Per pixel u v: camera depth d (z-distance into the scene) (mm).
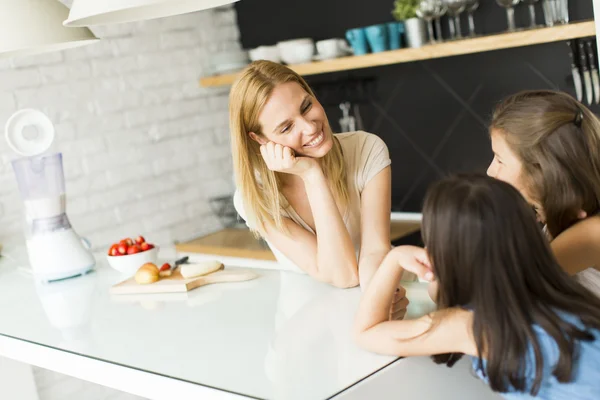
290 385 1337
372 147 2074
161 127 3926
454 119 3627
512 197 1230
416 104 3740
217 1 1663
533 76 3357
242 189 1961
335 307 1740
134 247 2414
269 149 1846
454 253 1235
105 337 1779
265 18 4188
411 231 3516
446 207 1240
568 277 1257
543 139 1503
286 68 1862
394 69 3781
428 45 3291
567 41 3184
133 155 3803
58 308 2107
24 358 1858
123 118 3764
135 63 3814
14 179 3400
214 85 4012
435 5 3248
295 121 1818
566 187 1500
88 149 3629
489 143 3533
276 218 1972
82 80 3617
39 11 1940
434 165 3740
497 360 1222
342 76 3957
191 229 4055
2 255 3047
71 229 2486
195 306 1917
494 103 3484
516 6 3338
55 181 2422
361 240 2023
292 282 2016
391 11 3674
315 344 1518
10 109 3377
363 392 1314
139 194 3826
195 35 4082
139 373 1528
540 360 1205
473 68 3523
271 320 1713
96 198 3656
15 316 2082
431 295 1673
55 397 3363
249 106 1836
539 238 1236
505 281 1211
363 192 2055
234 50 4293
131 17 1673
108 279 2367
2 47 1893
